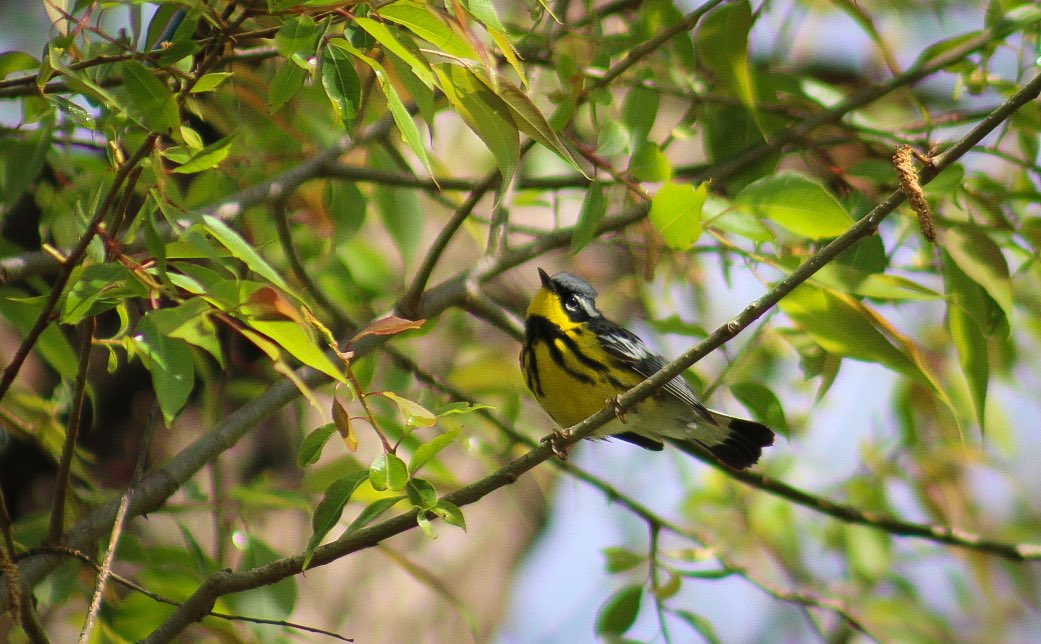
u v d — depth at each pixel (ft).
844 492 45.39
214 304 18.81
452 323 45.83
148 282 19.79
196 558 30.01
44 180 31.60
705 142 38.29
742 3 31.78
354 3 19.35
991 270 27.66
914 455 44.55
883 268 31.65
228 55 23.11
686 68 36.01
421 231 37.47
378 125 35.40
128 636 30.14
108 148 22.26
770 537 46.39
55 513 24.45
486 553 44.37
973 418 43.39
